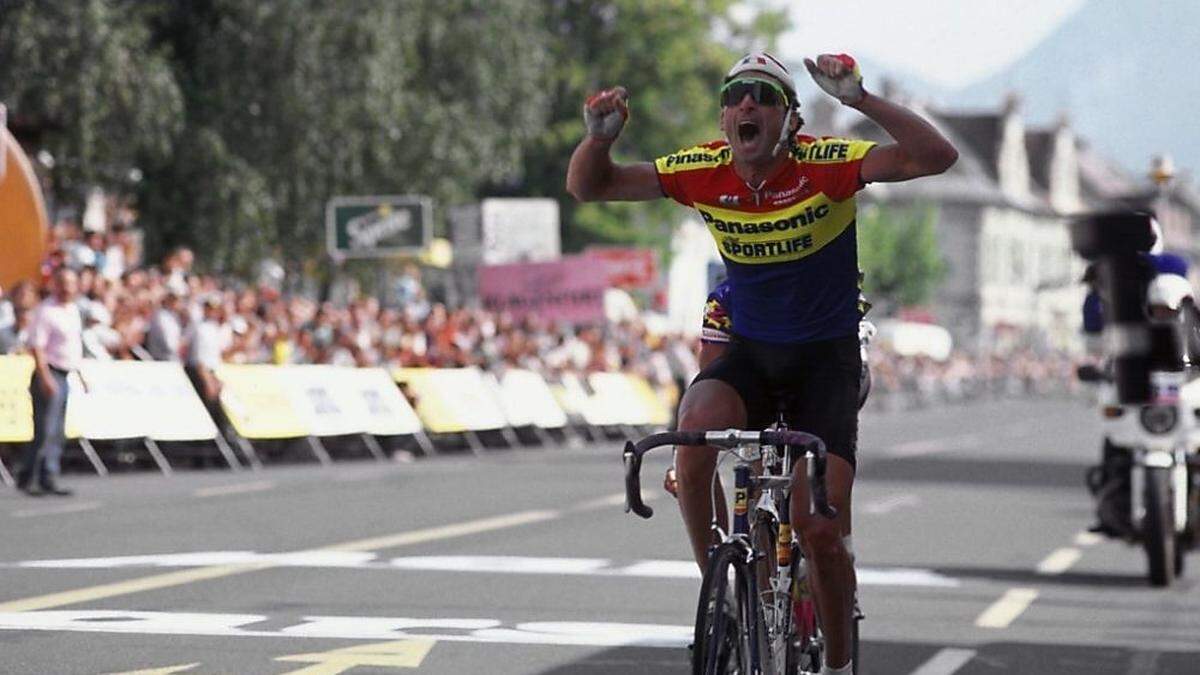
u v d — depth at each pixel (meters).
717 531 12.54
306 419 46.22
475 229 78.44
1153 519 23.28
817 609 12.98
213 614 19.17
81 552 24.89
